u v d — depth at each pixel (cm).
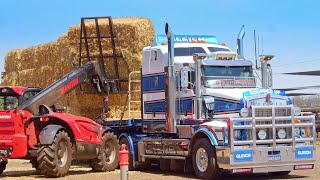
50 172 1424
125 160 887
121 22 1944
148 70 1638
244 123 1284
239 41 1652
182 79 1420
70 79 1628
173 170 1574
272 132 1309
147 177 1427
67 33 2041
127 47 1930
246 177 1418
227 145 1266
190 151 1398
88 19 1931
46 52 2245
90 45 1956
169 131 1478
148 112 1636
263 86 1480
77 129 1520
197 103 1395
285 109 1338
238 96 1376
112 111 1941
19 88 1493
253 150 1280
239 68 1469
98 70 1748
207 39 1662
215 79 1428
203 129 1330
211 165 1304
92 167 1636
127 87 1928
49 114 1484
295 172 1519
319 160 1789
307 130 1356
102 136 1642
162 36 1664
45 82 2242
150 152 1577
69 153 1478
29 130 1460
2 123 1438
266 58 1480
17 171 1694
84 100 1962
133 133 1714
